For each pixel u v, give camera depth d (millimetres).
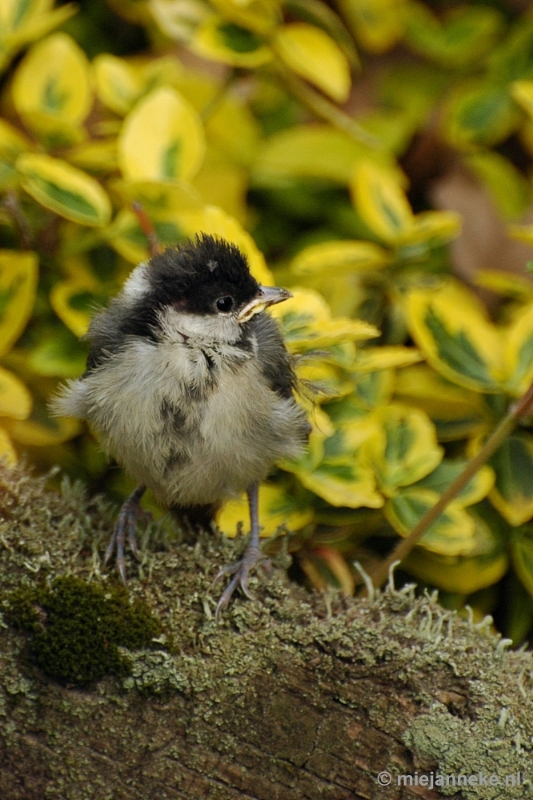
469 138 8773
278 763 4832
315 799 4816
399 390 7148
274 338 6035
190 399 5590
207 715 4832
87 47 9391
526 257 8820
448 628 5207
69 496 5621
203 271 5734
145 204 6672
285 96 9352
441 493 6367
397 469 6355
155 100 6949
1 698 4754
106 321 5941
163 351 5633
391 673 4957
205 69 9516
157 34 9086
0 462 5648
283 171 8477
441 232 7211
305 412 6195
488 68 9016
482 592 7105
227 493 6023
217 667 4895
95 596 4965
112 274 7535
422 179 9383
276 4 7387
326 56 7277
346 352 6289
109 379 5656
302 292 6379
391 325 7594
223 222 6285
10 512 5176
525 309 7199
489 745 4832
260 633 5012
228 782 4801
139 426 5602
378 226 7332
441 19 10141
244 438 5707
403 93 9438
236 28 7414
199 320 5715
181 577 5207
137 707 4809
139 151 6852
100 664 4801
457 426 6980
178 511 6262
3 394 6246
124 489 7387
